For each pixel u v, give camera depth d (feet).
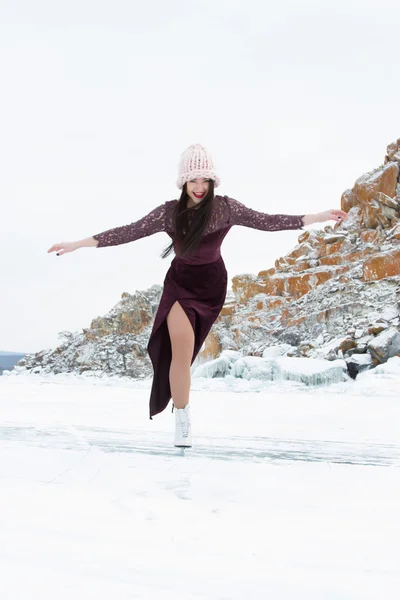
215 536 5.39
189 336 10.72
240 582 4.23
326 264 62.75
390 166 61.77
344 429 14.26
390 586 4.23
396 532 5.66
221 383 38.63
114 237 10.76
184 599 3.89
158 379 11.26
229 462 9.36
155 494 7.04
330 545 5.22
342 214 11.03
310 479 8.15
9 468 8.41
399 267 51.80
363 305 49.08
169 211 10.98
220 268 11.34
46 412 18.45
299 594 4.05
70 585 4.08
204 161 10.52
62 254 10.68
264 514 6.25
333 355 41.91
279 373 39.40
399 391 29.50
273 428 14.44
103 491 7.11
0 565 4.45
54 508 6.23
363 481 8.06
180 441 10.34
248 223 11.13
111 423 15.11
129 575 4.31
